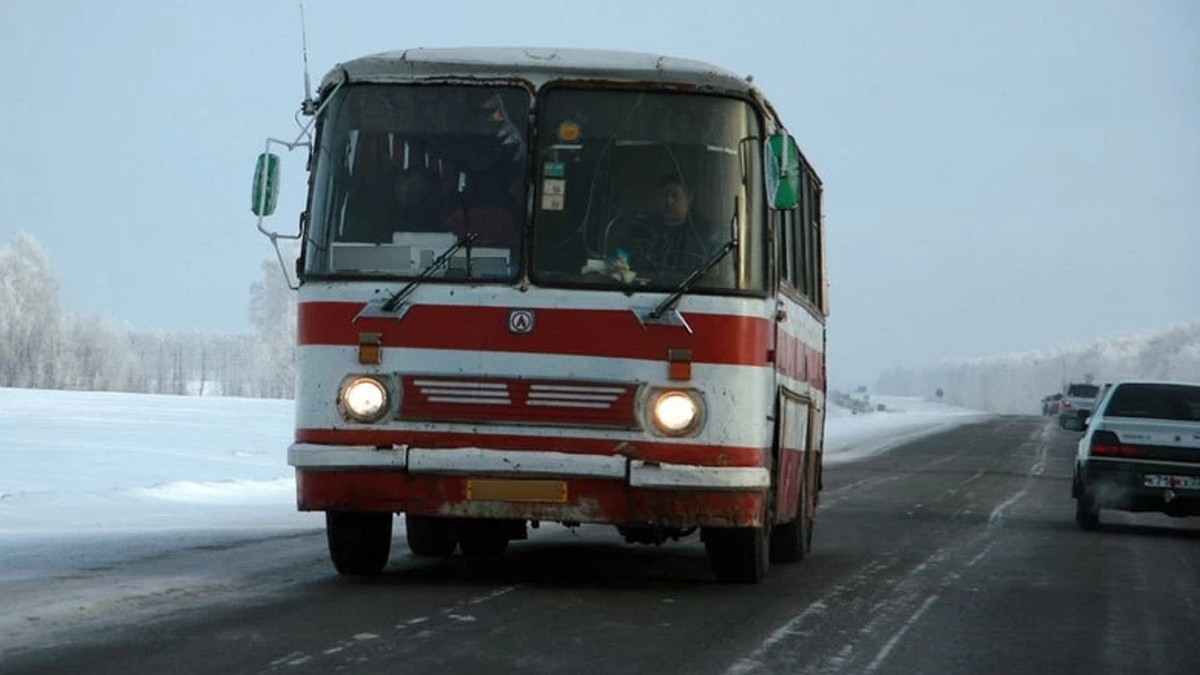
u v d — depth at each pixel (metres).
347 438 13.78
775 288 14.51
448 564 16.94
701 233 13.88
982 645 12.10
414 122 14.12
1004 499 34.56
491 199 13.95
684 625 12.38
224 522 23.47
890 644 11.89
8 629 11.33
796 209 17.36
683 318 13.71
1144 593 16.59
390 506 13.73
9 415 65.44
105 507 26.27
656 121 14.02
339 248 13.98
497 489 13.64
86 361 157.50
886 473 45.72
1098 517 26.72
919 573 17.53
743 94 14.09
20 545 17.94
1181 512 26.19
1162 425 26.27
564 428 13.66
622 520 13.66
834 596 14.77
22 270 153.00
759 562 15.36
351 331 13.83
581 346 13.70
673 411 13.66
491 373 13.70
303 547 18.00
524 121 14.05
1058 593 16.09
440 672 9.91
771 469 15.06
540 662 10.41
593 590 14.49
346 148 14.16
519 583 14.89
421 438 13.71
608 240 13.86
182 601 12.98
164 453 42.94
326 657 10.30
